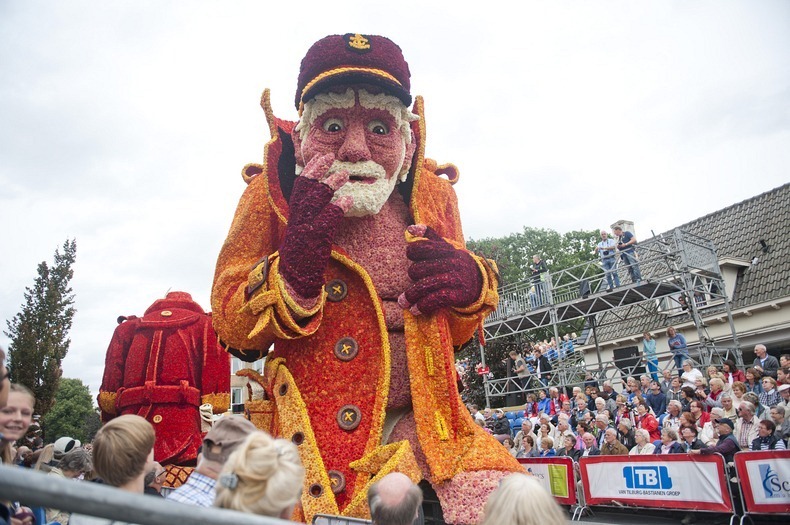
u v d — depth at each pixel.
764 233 21.52
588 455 9.30
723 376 11.05
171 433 9.23
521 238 39.69
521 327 17.89
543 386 16.33
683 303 15.72
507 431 13.05
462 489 5.77
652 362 14.82
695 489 7.63
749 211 22.97
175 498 2.79
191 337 9.98
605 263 15.85
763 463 7.07
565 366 17.53
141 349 9.70
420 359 6.31
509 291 18.22
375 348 6.48
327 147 6.59
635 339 22.28
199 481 2.90
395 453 5.86
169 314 10.27
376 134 6.69
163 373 9.50
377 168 6.53
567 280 34.53
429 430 6.08
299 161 6.96
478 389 22.11
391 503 2.94
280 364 6.55
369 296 6.64
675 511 8.18
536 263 17.41
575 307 16.38
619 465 8.48
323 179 6.45
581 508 8.85
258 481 2.24
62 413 53.00
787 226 20.86
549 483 9.41
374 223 6.94
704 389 10.62
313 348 6.50
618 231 15.55
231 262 6.98
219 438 2.99
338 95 6.57
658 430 9.91
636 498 8.23
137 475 2.89
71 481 1.26
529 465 9.82
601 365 17.16
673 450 8.34
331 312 6.62
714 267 15.84
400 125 6.76
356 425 6.19
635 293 15.46
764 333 18.94
